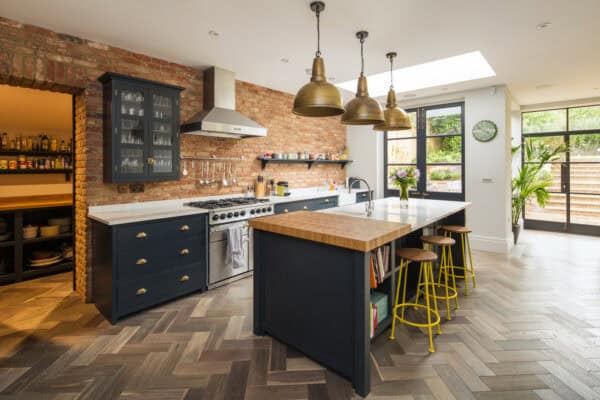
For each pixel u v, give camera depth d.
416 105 6.04
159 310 3.16
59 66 3.06
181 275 3.40
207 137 4.32
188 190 4.15
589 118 6.32
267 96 5.09
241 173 4.78
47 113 4.82
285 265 2.45
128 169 3.28
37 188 4.88
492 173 5.26
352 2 2.60
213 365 2.27
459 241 4.04
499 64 4.10
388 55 3.67
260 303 2.66
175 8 2.65
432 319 2.94
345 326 2.08
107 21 2.86
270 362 2.30
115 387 2.03
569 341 2.54
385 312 2.67
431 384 2.05
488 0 2.59
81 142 3.33
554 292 3.55
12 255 4.13
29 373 2.17
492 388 2.00
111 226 2.87
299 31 3.10
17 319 2.97
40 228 4.17
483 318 2.94
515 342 2.53
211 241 3.66
